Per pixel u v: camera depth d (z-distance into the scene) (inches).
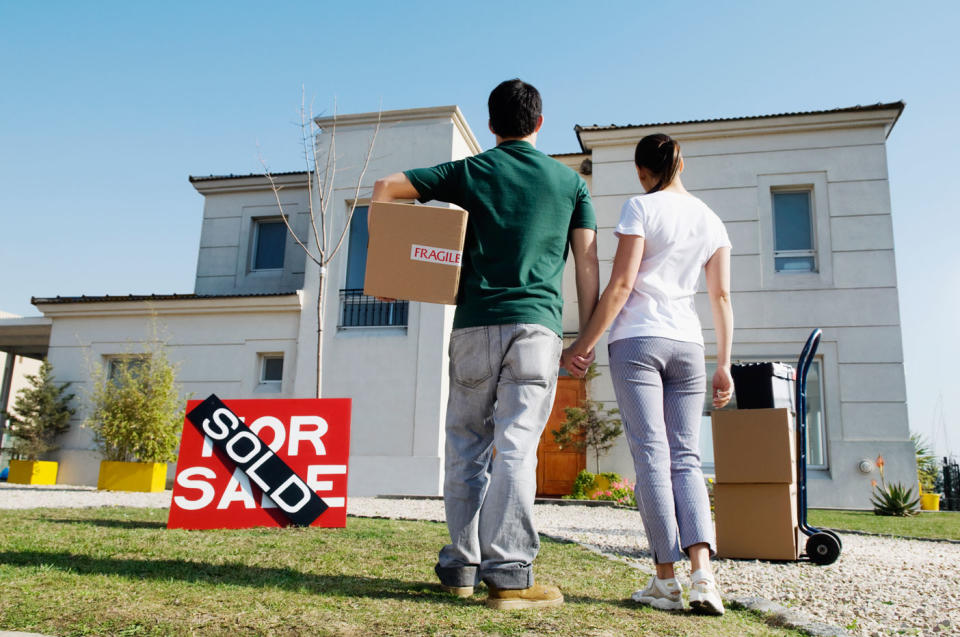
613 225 440.8
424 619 69.1
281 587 83.8
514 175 85.3
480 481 85.9
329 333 406.6
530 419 80.8
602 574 109.9
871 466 376.5
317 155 432.8
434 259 81.9
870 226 410.3
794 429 150.6
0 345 594.2
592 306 89.4
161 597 75.2
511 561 77.5
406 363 390.9
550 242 84.4
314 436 172.7
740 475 148.3
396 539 145.2
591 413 401.4
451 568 84.4
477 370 81.5
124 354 434.3
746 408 150.6
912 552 174.7
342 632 63.1
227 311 431.8
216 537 138.4
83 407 438.6
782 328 406.0
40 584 80.5
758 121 429.1
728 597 98.4
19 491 320.8
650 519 84.6
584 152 477.4
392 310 406.9
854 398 389.7
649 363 88.8
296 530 158.6
